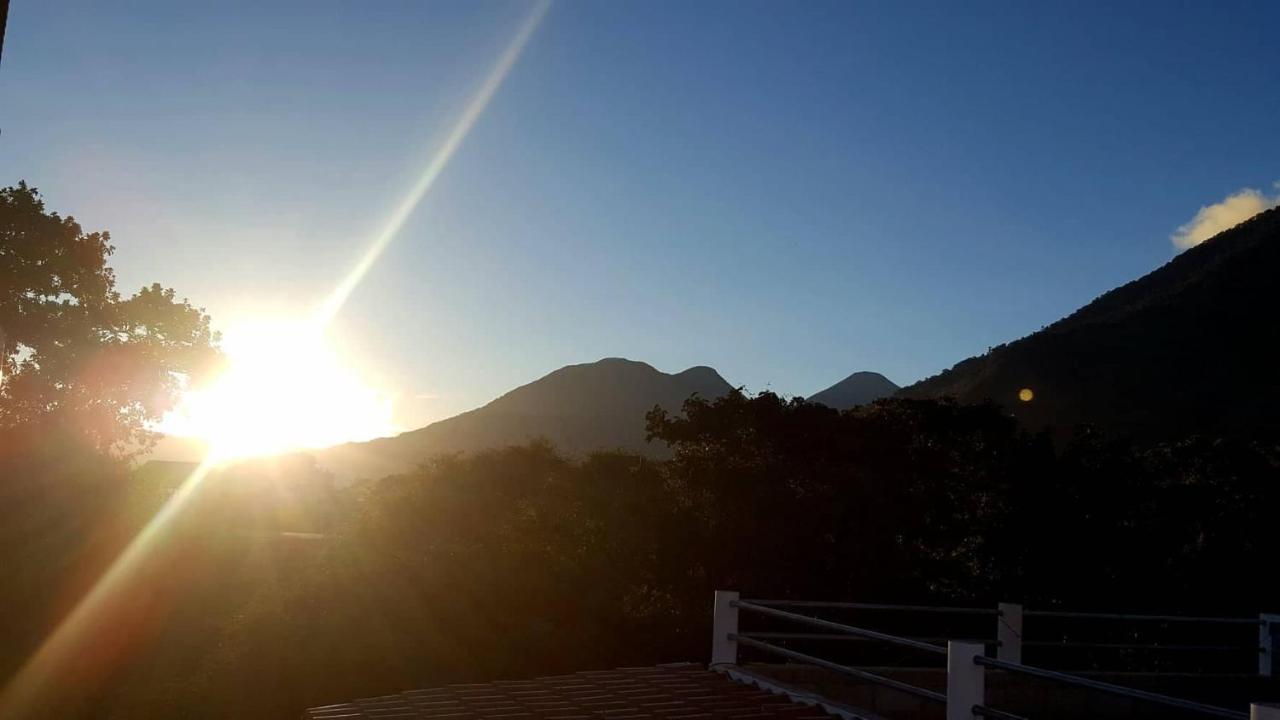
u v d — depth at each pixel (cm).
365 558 1647
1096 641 2220
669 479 2600
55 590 2047
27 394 2906
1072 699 1118
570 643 1494
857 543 2288
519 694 928
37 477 2364
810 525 2281
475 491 2747
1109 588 2445
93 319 3145
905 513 2339
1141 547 2494
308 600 1504
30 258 2922
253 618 1489
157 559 2159
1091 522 2480
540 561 1720
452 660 1398
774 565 2266
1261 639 1206
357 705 903
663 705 869
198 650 1606
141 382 3181
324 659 1347
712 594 2230
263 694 1295
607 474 2766
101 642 1753
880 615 2175
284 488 3734
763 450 2480
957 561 2467
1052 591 2436
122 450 3231
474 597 1573
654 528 2317
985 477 2530
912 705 1083
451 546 1764
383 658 1362
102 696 1500
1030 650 2205
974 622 2238
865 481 2338
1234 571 2489
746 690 935
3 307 2864
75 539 2261
